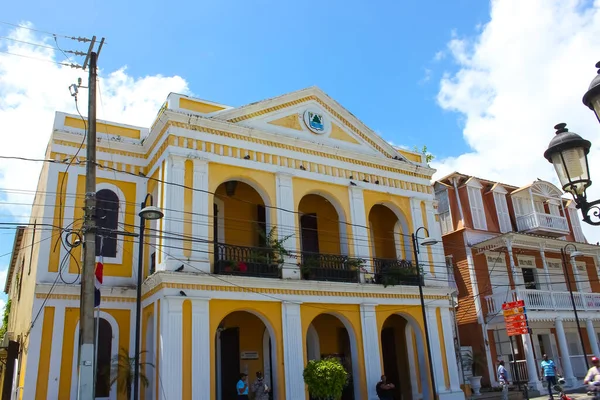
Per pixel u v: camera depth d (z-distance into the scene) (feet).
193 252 46.32
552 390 61.72
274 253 50.47
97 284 41.37
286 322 49.24
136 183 54.24
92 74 37.96
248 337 56.44
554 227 82.69
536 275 83.66
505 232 81.76
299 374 48.49
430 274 61.26
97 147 53.11
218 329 54.19
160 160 50.16
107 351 48.21
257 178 52.54
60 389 45.37
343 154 59.36
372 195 60.75
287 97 57.00
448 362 58.70
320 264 53.31
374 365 53.31
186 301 44.52
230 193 58.23
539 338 77.77
